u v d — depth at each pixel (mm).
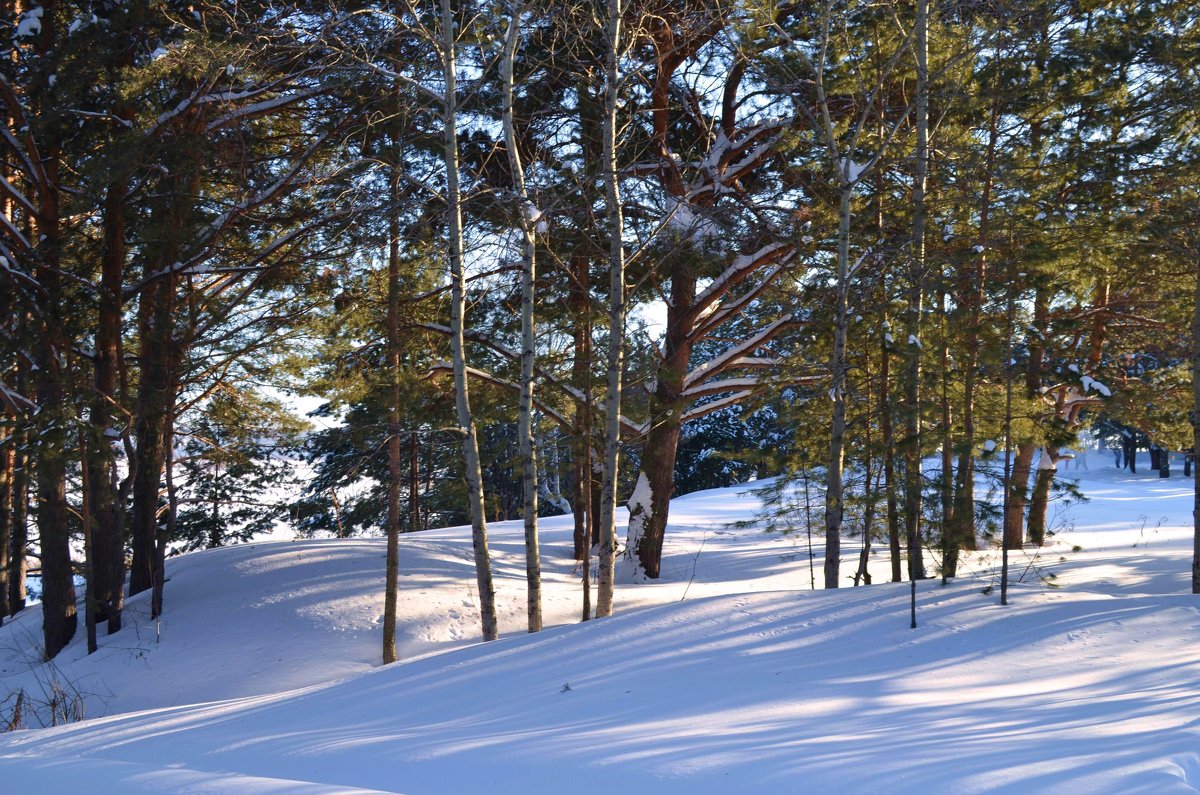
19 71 19031
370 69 15320
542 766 6234
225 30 16578
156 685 16172
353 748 7465
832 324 16500
